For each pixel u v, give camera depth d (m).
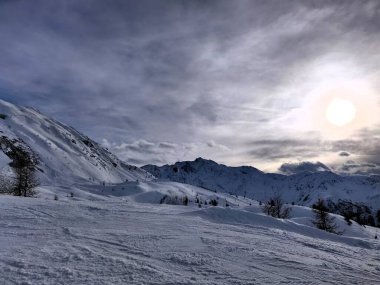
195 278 9.36
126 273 9.34
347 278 11.18
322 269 12.02
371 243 24.98
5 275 8.58
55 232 14.80
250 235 18.56
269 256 13.17
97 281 8.52
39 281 8.28
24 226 15.87
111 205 28.45
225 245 14.62
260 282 9.58
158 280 8.91
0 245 11.82
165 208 30.42
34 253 10.86
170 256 11.75
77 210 22.47
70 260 10.28
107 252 11.78
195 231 18.02
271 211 52.41
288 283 9.78
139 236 15.17
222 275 9.96
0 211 19.86
